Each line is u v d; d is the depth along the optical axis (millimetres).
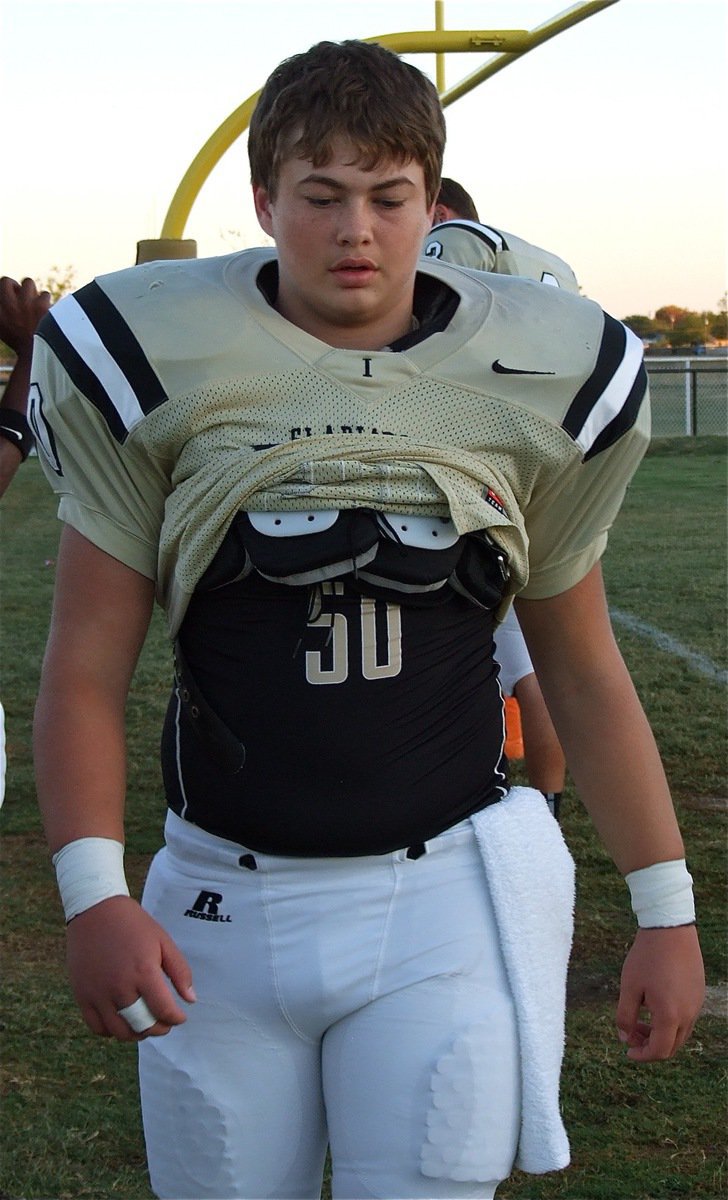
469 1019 1672
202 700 1708
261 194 1762
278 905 1693
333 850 1678
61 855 1664
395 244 1676
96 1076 2971
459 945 1695
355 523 1647
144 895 1867
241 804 1690
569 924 1809
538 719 3764
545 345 1790
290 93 1641
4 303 2342
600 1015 3195
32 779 4973
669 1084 2914
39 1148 2699
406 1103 1661
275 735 1682
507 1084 1692
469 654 1786
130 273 1794
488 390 1746
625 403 1812
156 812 4555
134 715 5676
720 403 22391
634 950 1829
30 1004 3271
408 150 1638
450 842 1722
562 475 1814
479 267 3682
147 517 1760
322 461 1646
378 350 1752
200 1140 1720
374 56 1659
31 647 6961
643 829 1854
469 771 1756
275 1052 1720
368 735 1682
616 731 1880
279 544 1646
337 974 1676
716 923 3658
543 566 1889
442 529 1696
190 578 1682
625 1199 2547
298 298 1741
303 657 1680
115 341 1708
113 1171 2637
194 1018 1725
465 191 4383
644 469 15102
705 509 11805
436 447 1696
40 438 1775
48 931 3701
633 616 7590
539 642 1944
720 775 4875
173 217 9398
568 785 4707
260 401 1692
